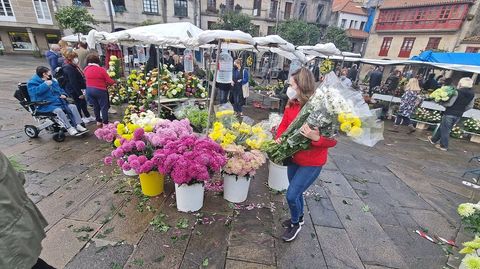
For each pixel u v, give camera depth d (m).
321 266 2.11
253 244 2.28
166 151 2.43
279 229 2.51
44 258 1.93
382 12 27.05
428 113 7.81
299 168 2.12
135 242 2.17
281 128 2.42
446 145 5.98
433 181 4.08
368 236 2.56
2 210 0.97
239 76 6.99
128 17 20.23
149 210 2.59
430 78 9.64
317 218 2.78
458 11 21.11
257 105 8.45
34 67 15.18
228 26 20.98
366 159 4.82
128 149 2.54
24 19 20.58
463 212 2.18
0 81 9.73
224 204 2.83
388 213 3.01
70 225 2.30
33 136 4.28
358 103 1.89
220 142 2.91
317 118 1.77
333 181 3.74
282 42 4.48
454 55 11.16
